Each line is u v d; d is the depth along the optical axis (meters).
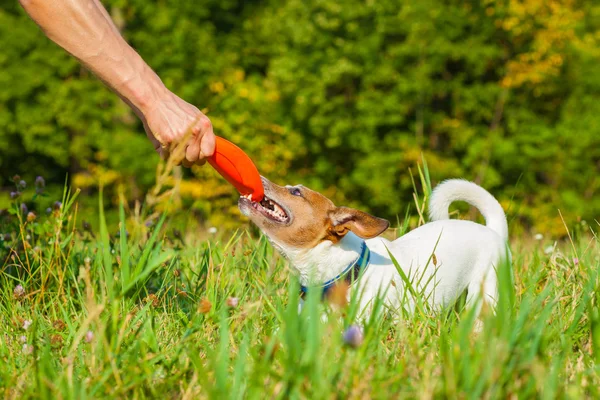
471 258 4.50
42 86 21.39
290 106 21.30
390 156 20.44
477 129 21.44
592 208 20.84
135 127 22.62
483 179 20.28
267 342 2.85
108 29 3.30
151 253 4.09
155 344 2.93
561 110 21.81
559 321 3.25
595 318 3.00
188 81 21.48
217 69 21.39
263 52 22.62
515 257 5.08
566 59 21.53
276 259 4.54
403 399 2.37
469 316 2.50
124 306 3.13
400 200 20.84
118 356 2.67
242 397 2.47
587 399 2.59
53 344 3.00
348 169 22.00
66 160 21.16
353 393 2.29
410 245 4.42
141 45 21.64
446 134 22.28
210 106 21.27
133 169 20.50
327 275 4.12
